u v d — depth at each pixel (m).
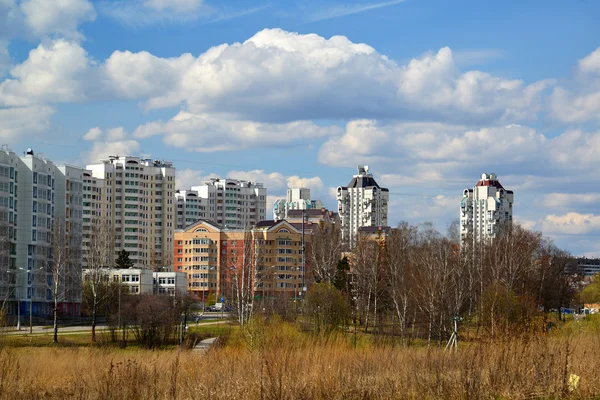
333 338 69.50
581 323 65.06
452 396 36.56
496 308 95.00
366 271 160.38
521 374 38.06
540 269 170.62
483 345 42.25
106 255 191.00
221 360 47.78
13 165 180.50
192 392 39.62
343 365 44.09
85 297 169.12
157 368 46.78
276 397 36.47
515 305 103.31
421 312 121.38
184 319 129.38
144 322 115.50
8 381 45.09
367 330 127.38
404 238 180.38
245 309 129.62
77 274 177.00
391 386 38.28
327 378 39.69
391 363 45.62
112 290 163.38
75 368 53.28
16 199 183.38
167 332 116.06
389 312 148.88
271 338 65.62
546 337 44.81
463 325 119.62
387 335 111.19
